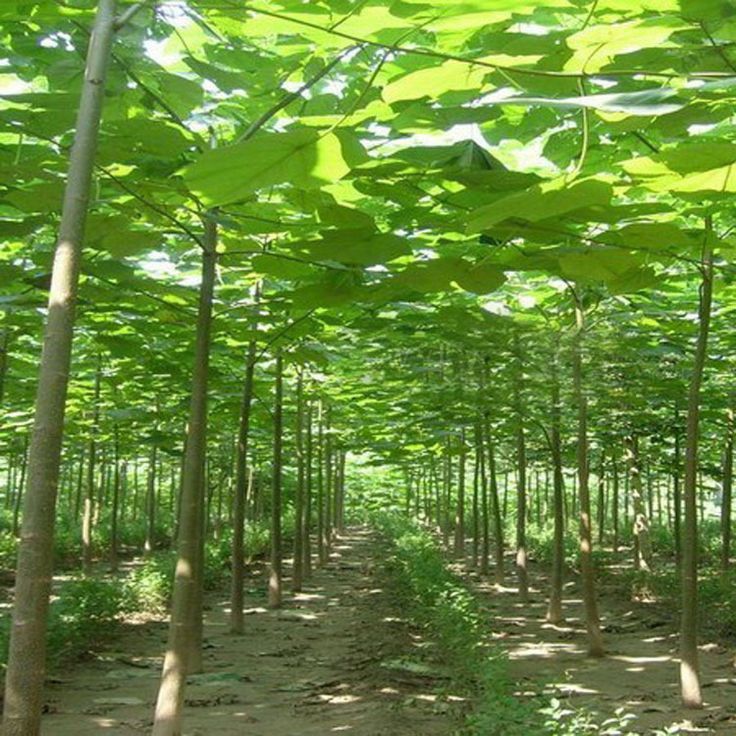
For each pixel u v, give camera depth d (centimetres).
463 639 945
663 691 944
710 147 299
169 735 628
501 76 367
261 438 2306
